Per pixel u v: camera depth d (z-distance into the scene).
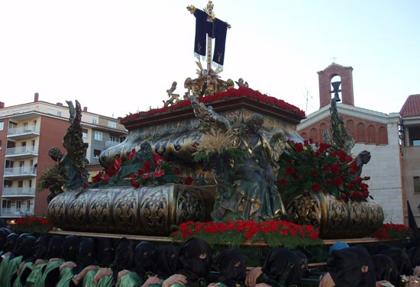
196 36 10.81
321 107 41.72
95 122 60.28
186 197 7.05
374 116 37.88
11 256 8.98
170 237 6.65
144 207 7.09
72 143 10.12
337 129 9.63
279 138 6.96
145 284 5.70
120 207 7.52
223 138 6.46
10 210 55.19
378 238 8.68
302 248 6.30
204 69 10.72
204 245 5.42
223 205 6.49
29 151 55.06
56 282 7.66
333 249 4.93
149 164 7.82
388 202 36.31
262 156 6.68
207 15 11.11
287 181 7.15
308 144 7.60
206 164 7.09
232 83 10.38
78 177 10.08
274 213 6.45
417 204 36.50
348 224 7.43
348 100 41.22
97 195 8.29
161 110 9.28
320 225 6.88
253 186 6.36
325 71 43.16
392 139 37.06
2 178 56.22
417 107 39.53
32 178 55.47
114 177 8.56
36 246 8.51
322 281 4.67
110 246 7.17
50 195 10.52
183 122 9.04
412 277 6.09
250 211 6.26
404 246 8.55
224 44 11.43
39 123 55.78
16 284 8.35
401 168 37.12
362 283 4.50
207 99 8.34
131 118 9.99
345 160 7.70
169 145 8.53
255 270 5.31
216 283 5.13
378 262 5.55
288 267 5.10
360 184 7.77
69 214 8.79
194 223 6.19
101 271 6.70
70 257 7.65
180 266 5.54
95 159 56.53
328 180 7.17
